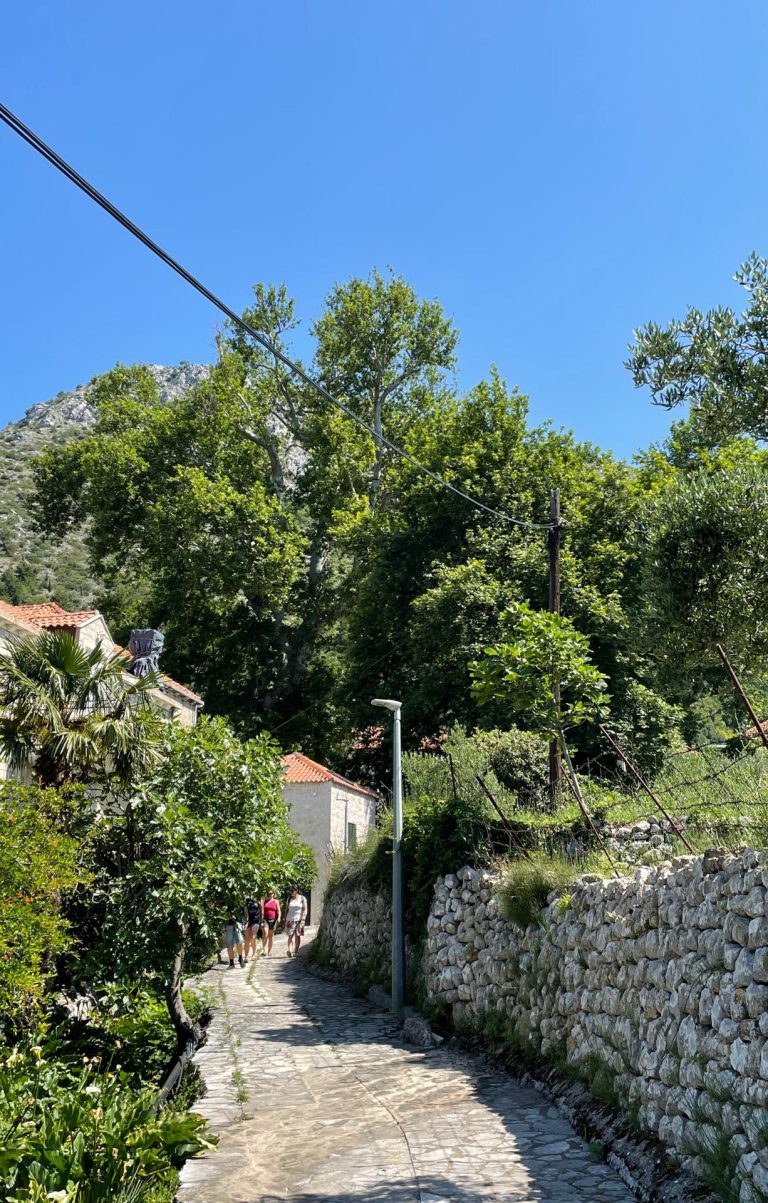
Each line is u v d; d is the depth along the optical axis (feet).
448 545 102.53
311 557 148.87
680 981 25.73
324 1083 37.55
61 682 45.42
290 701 145.28
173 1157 27.12
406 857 60.34
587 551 95.35
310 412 151.94
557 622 47.11
